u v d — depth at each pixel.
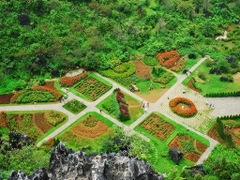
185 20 165.50
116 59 139.50
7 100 120.06
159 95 126.69
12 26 136.38
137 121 115.75
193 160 103.81
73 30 145.00
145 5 168.25
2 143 95.56
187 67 140.50
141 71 136.75
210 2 180.25
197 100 125.44
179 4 171.38
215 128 114.88
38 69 130.00
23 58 130.12
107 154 86.44
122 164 78.50
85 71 134.25
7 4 140.50
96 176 73.12
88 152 102.44
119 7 161.12
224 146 108.44
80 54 136.38
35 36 137.00
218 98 127.06
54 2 148.38
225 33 166.88
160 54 144.88
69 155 81.12
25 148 90.00
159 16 161.50
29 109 117.69
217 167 97.88
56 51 134.50
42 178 75.88
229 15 176.50
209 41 157.25
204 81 133.75
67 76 131.75
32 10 143.50
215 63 142.62
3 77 125.25
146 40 150.50
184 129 113.88
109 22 152.25
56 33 141.25
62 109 118.38
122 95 124.56
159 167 100.69
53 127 111.81
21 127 110.88
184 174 95.69
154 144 108.19
